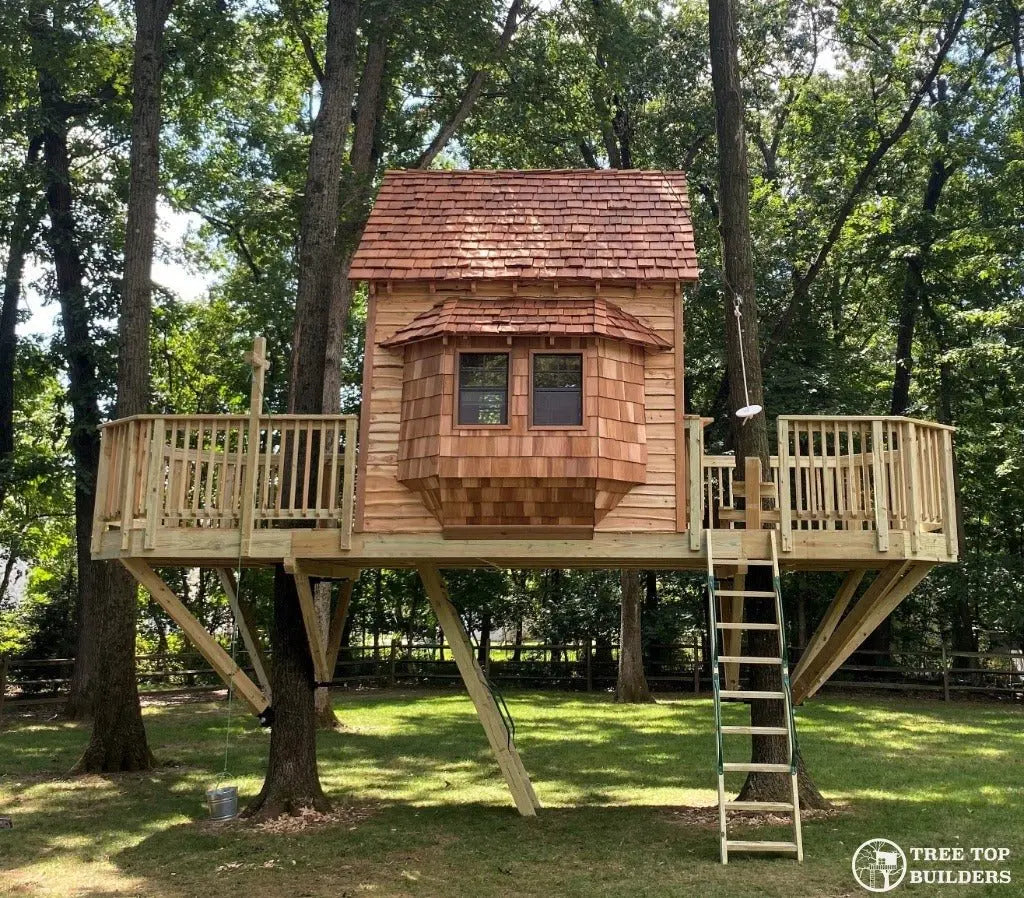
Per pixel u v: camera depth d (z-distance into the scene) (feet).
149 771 40.60
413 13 52.19
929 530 30.50
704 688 75.92
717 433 79.25
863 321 90.27
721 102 36.11
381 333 30.91
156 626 81.82
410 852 26.68
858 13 73.51
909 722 55.57
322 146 36.68
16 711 62.03
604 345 29.25
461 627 32.81
